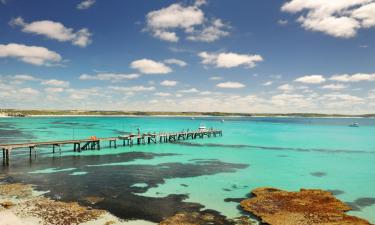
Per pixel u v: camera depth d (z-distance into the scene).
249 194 26.69
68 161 40.75
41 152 48.31
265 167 39.00
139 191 26.88
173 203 23.78
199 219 20.53
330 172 36.53
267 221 20.12
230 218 20.78
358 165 40.97
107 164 39.16
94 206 22.58
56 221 19.47
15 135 74.88
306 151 53.75
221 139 74.00
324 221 20.03
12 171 34.31
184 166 38.72
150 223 19.67
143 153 48.84
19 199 23.84
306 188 29.34
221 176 33.44
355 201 25.56
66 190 26.66
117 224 19.38
